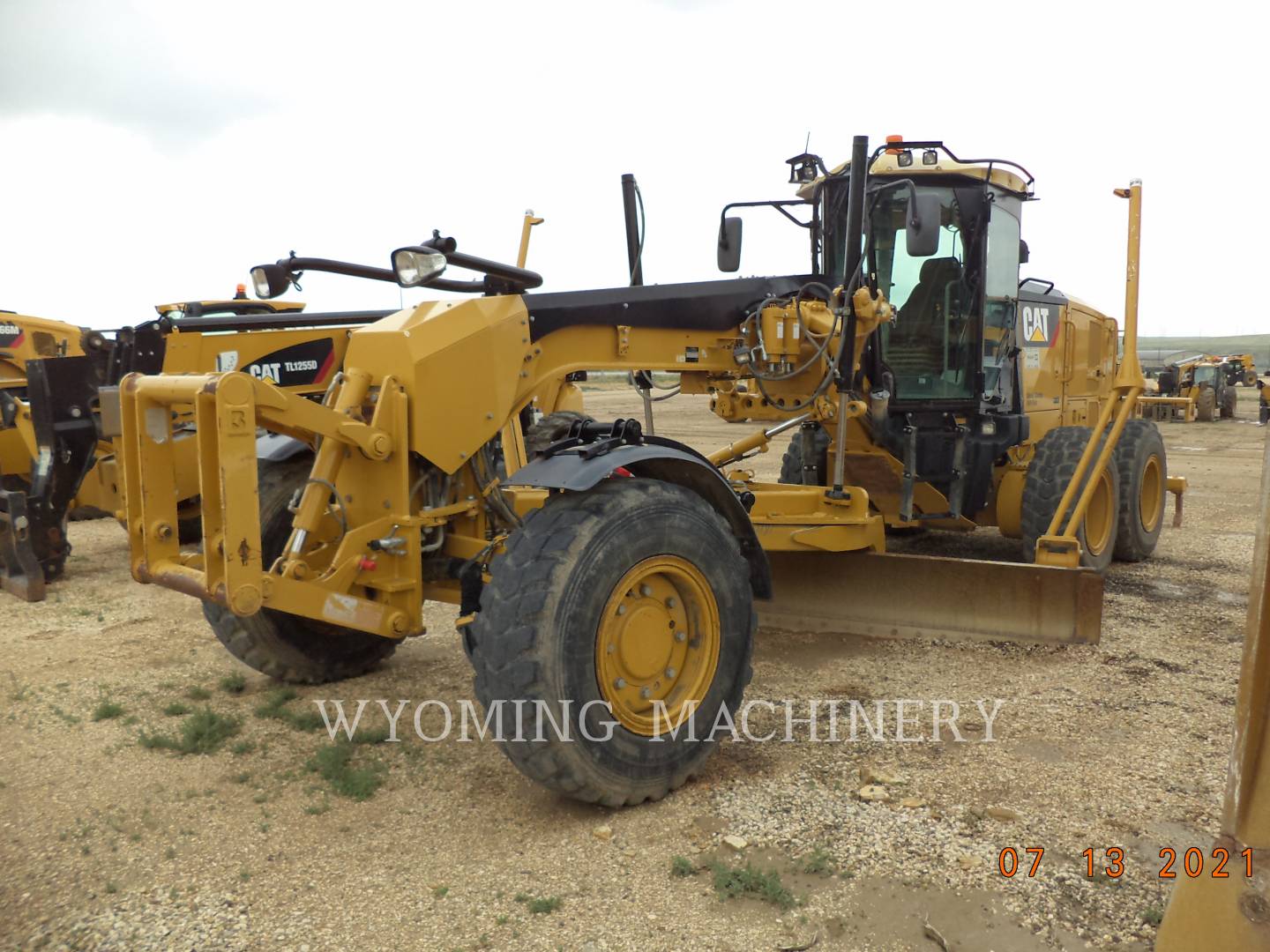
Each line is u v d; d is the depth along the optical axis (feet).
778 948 7.93
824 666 15.14
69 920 8.52
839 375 15.85
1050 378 22.95
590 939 8.10
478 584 11.38
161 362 20.27
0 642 17.26
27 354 31.32
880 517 16.37
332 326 18.24
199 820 10.37
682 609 11.07
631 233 16.43
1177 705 13.15
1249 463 45.01
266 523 13.71
